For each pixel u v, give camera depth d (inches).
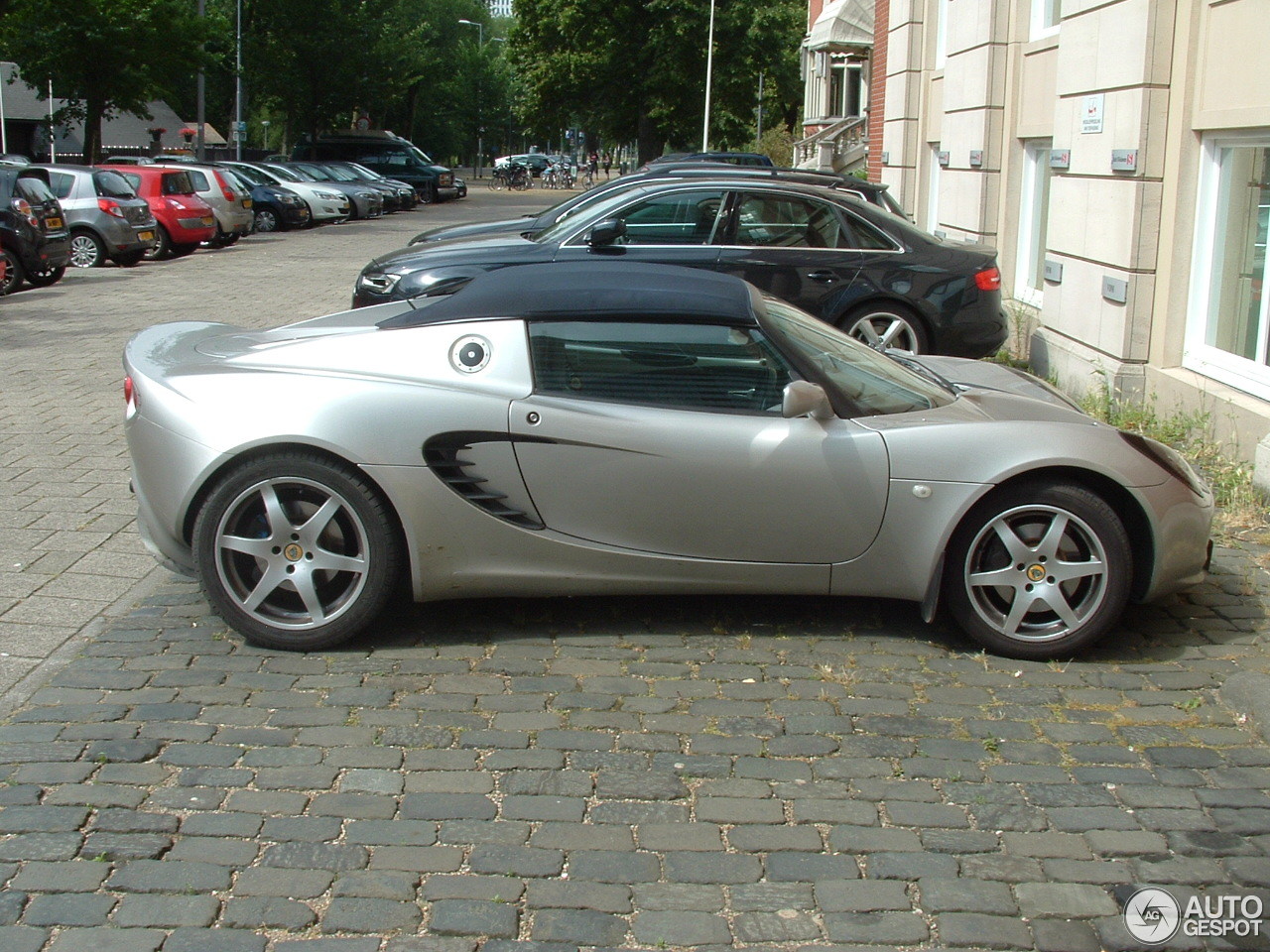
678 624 195.9
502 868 127.9
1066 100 400.5
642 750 154.2
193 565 184.4
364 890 123.6
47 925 116.9
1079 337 388.8
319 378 179.3
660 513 180.7
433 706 165.5
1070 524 181.6
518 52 2060.8
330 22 1951.3
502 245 380.5
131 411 184.4
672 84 1914.4
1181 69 330.6
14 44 1310.3
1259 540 242.1
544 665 179.3
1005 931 119.3
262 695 167.6
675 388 182.4
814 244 372.8
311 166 1470.2
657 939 117.0
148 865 127.0
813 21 1552.7
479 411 178.4
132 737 154.6
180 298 641.0
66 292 666.2
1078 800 144.1
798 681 175.8
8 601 202.1
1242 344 313.9
